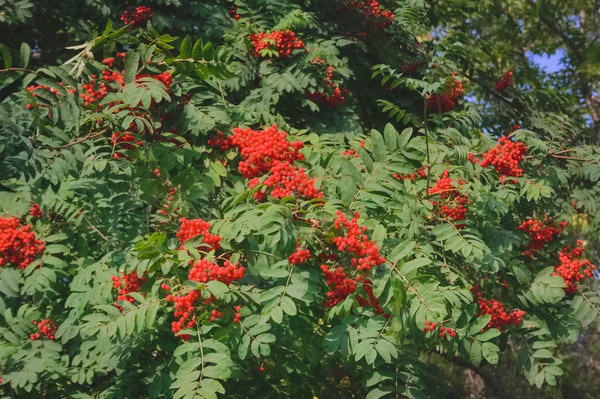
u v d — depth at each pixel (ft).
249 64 27.81
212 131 19.31
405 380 21.45
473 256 20.24
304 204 16.16
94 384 22.89
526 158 23.72
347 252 15.99
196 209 20.02
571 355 41.73
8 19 25.29
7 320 22.03
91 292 19.24
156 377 19.34
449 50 19.69
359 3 31.48
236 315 16.19
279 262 15.52
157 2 28.09
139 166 18.65
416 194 19.80
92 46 18.17
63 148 18.21
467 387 42.14
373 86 31.65
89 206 22.00
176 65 18.65
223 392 14.76
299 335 20.16
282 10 28.60
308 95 28.68
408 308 16.29
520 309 24.47
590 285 31.99
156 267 15.96
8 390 21.26
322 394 26.53
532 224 25.29
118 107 17.13
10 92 28.25
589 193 28.63
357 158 19.40
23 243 20.11
